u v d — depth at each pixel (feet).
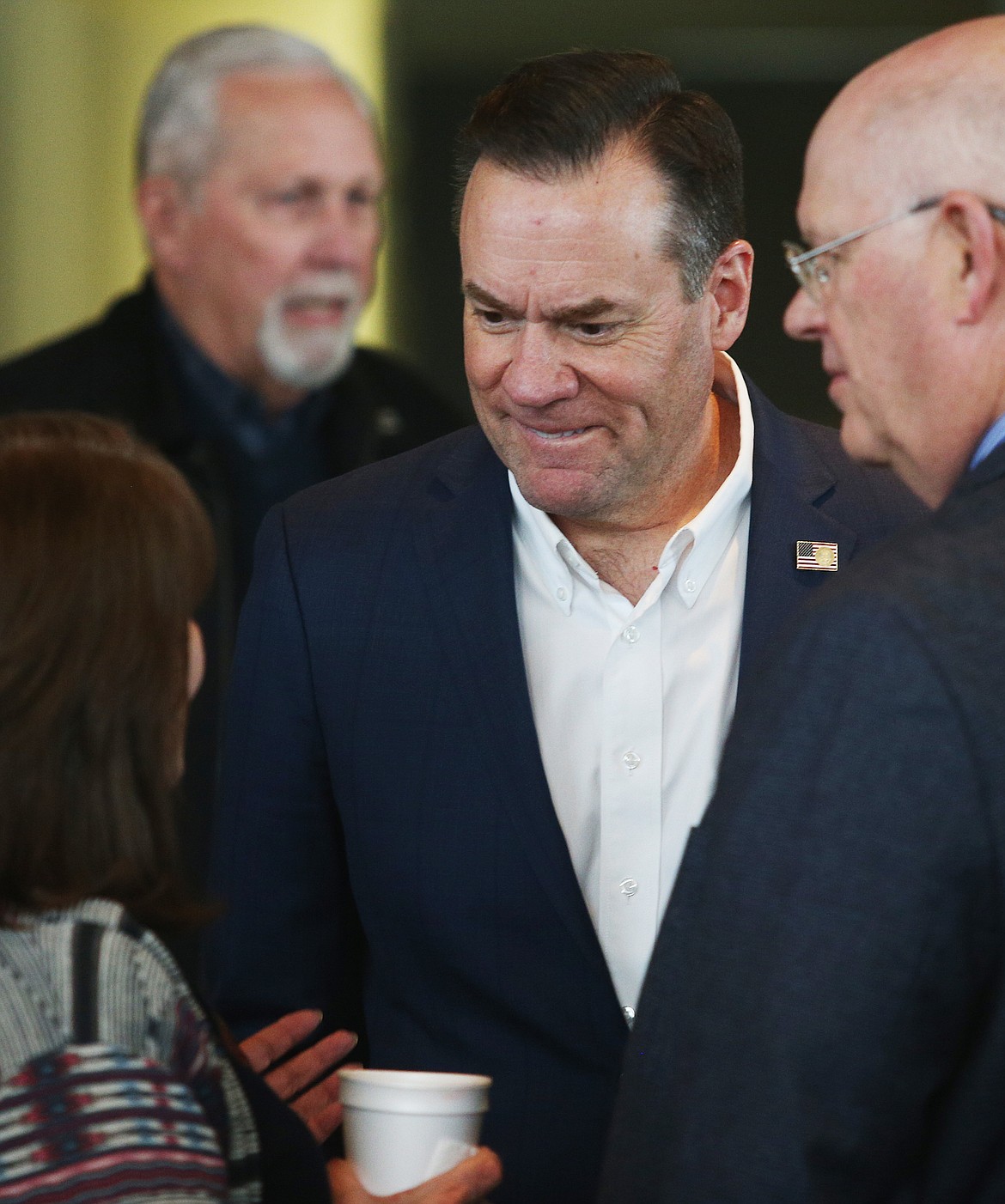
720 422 22.48
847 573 15.19
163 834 15.05
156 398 37.52
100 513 14.56
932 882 13.99
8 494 14.53
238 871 22.49
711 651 21.34
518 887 20.71
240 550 38.27
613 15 48.44
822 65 47.78
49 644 14.19
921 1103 14.46
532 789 20.68
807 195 16.20
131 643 14.51
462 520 21.91
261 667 22.43
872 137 15.48
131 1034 13.43
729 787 15.14
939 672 14.06
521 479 20.35
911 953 14.03
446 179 49.73
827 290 16.19
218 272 37.96
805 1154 14.10
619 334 19.33
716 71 48.26
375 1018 22.20
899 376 15.80
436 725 21.24
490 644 21.16
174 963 14.61
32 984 13.29
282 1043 19.90
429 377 50.14
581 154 18.76
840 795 14.29
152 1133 13.02
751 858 14.65
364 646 21.76
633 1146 15.62
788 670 14.94
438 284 49.88
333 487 23.45
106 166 48.70
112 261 48.88
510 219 18.89
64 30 47.47
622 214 18.89
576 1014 20.62
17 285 47.75
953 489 15.47
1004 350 15.25
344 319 39.68
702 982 14.82
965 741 13.94
